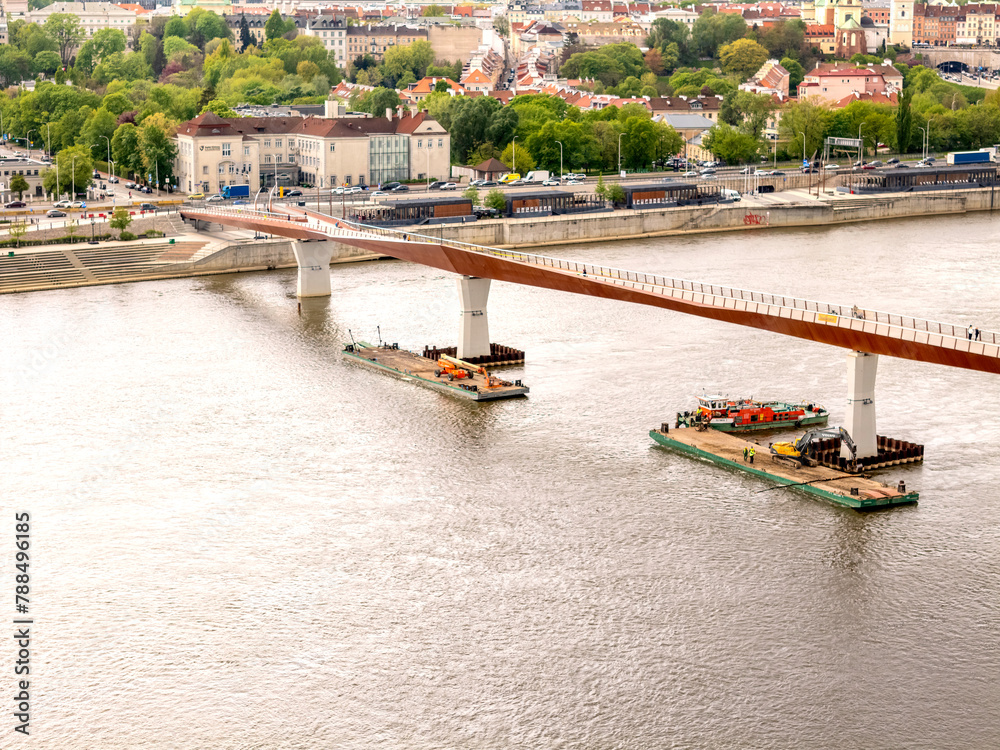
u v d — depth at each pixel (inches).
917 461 5787.4
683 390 6894.7
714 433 6161.4
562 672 4190.5
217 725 3959.2
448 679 4165.8
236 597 4675.2
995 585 4662.9
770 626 4419.3
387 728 3934.5
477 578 4781.0
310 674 4205.2
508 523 5226.4
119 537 5152.6
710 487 5546.3
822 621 4446.4
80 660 4291.3
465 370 7140.8
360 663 4259.4
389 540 5098.4
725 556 4906.5
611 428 6314.0
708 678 4141.2
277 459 5954.7
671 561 4872.0
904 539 5019.7
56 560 4955.7
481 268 7091.5
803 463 5733.3
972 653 4252.0
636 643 4335.6
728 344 7844.5
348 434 6284.5
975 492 5447.8
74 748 3868.1
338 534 5157.5
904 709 3973.9
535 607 4569.4
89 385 7076.8
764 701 4023.1
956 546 4955.7
